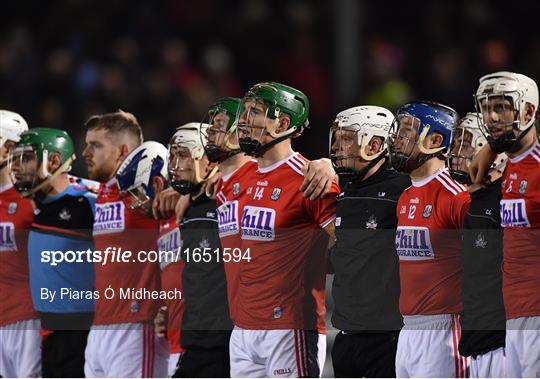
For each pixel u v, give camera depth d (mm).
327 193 22688
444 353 22047
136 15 57312
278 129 23297
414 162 22125
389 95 52219
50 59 55781
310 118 53062
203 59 56000
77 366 27078
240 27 57531
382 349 22547
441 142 22078
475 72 53031
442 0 57875
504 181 21641
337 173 22781
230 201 24125
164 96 51812
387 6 58156
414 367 22234
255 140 23094
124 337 26266
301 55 55312
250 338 23500
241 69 56531
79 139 51531
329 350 27828
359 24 52688
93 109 52562
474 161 21906
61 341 27156
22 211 27797
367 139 22469
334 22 52812
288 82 54562
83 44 56344
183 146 24719
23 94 54844
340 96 52344
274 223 23156
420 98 52406
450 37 56000
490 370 21906
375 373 22625
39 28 60000
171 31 58188
